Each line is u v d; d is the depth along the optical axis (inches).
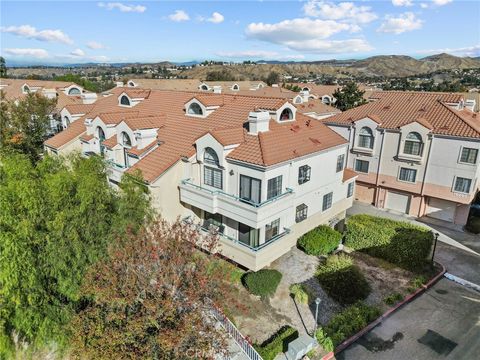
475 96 2319.1
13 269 626.2
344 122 1589.6
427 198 1457.9
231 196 909.2
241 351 700.0
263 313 840.9
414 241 1040.2
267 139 962.1
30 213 654.5
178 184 1019.9
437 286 989.2
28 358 713.0
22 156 800.9
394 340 781.3
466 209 1368.1
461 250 1205.7
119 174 1059.9
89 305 677.3
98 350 547.2
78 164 801.6
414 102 1557.6
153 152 1063.6
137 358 532.7
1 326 671.1
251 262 876.0
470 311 882.1
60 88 2443.4
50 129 1581.0
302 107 2193.7
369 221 1185.4
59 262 652.1
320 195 1147.3
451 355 741.3
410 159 1412.4
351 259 1073.5
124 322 566.9
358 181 1625.2
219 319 715.4
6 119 1408.7
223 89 3558.1
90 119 1296.8
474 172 1284.4
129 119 1128.8
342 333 775.1
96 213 693.3
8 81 2906.0
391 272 1035.3
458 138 1290.6
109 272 583.8
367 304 892.6
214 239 739.4
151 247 618.2
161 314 548.4
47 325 667.4
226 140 923.4
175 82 3636.8
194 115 1192.2
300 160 989.8
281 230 997.8
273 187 909.2
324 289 938.7
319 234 1103.6
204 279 593.0
